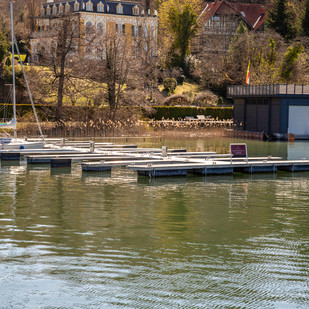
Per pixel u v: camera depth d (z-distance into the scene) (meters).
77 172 34.66
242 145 35.47
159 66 109.62
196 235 18.86
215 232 19.31
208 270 15.16
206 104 97.19
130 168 32.62
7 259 15.81
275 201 25.52
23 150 42.69
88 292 13.57
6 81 80.69
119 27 119.69
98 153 42.44
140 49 98.38
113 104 77.25
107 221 20.81
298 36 117.81
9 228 19.47
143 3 143.38
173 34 119.62
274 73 103.81
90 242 17.70
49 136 64.38
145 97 87.38
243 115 72.12
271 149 52.12
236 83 108.56
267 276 14.74
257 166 35.56
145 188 28.66
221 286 14.02
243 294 13.55
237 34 115.00
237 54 109.06
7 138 49.09
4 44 93.44
